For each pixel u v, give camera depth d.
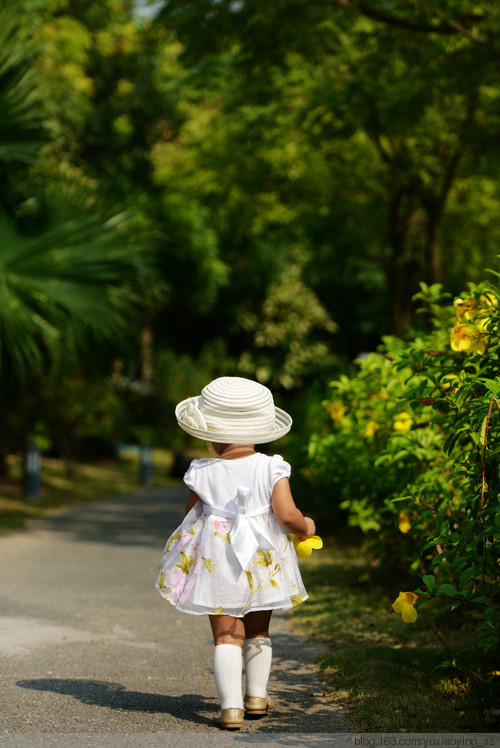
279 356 32.97
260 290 32.38
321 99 12.12
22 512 12.95
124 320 11.42
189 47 10.85
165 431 28.66
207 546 3.44
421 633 5.21
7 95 10.35
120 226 11.61
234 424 3.57
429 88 11.03
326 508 9.02
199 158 16.48
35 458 14.87
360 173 15.42
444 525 3.46
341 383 6.63
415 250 16.06
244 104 13.33
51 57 14.48
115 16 19.25
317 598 6.57
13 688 3.99
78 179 11.71
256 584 3.39
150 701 3.84
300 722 3.52
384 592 6.70
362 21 11.65
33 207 11.30
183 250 22.86
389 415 5.80
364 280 28.38
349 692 3.94
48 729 3.38
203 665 4.55
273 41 10.70
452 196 16.19
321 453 7.03
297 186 15.94
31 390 13.42
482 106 12.43
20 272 10.26
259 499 3.51
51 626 5.46
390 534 6.36
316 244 17.11
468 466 3.63
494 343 3.97
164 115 21.30
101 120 19.88
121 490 19.03
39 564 8.15
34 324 9.94
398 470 5.48
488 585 3.70
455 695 3.83
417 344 5.03
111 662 4.57
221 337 34.22
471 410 3.66
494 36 9.77
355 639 5.18
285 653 4.88
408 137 12.88
